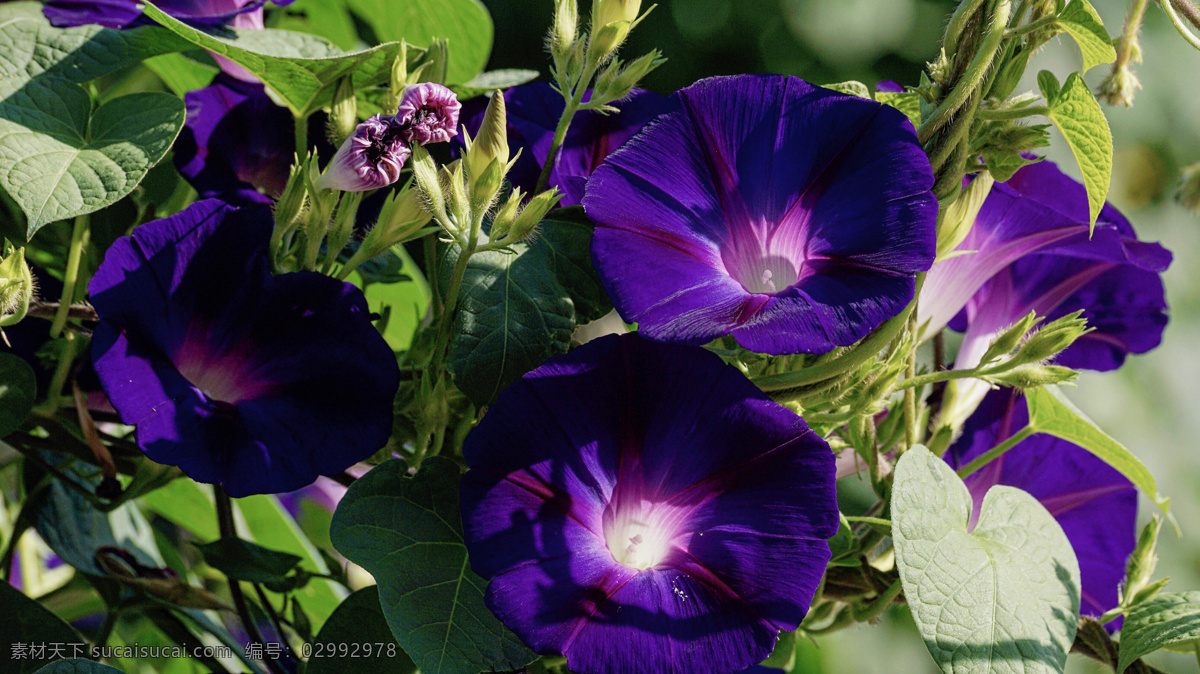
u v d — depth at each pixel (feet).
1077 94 2.21
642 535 2.20
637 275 2.15
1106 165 2.22
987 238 2.38
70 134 2.25
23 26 2.29
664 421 2.18
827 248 2.19
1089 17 2.19
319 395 2.22
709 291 2.16
